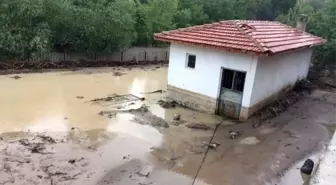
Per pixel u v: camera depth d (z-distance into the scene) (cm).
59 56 2100
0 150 898
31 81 1653
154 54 2588
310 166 875
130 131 1087
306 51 1711
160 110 1317
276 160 937
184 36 1332
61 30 2044
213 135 1092
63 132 1049
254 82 1155
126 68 2230
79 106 1321
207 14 3366
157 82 1867
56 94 1469
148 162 884
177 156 930
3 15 1788
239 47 1127
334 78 1909
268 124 1212
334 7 2089
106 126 1120
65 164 847
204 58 1270
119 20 2173
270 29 1528
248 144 1033
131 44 2602
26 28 1872
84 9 2048
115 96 1493
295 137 1109
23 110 1224
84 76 1877
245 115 1203
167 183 787
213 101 1278
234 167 886
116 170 832
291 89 1636
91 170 826
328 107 1492
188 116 1263
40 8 1861
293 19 3228
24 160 854
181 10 3089
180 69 1367
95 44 2188
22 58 1897
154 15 2683
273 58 1265
